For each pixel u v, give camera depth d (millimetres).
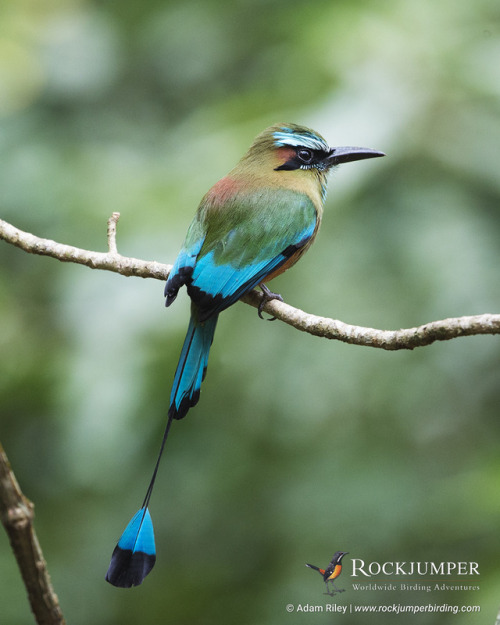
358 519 10695
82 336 10594
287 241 8250
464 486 10164
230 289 7809
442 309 9828
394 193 10156
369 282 9945
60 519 12234
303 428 10898
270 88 11172
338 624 10898
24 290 12242
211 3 13242
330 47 10531
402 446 10922
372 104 10094
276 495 11055
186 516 11641
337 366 10219
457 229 9953
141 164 12008
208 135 10820
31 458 12352
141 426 10617
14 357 11617
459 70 10273
